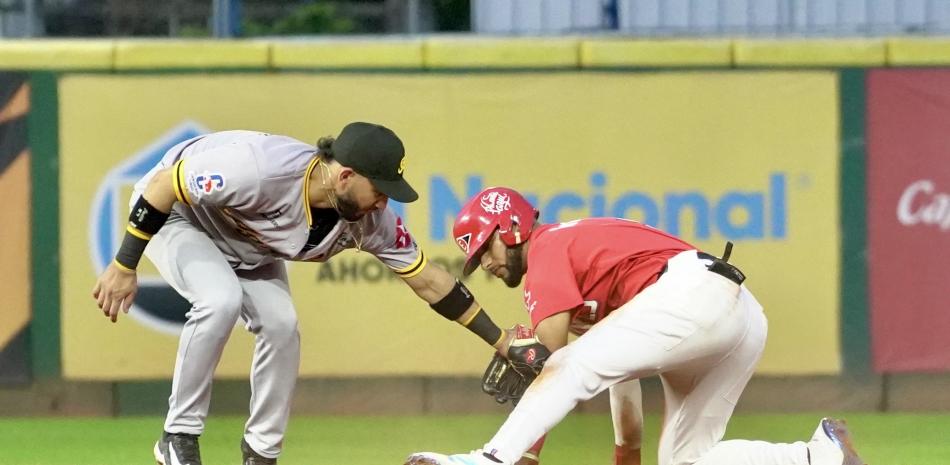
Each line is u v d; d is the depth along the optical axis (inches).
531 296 600.4
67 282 1093.1
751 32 1188.5
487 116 1095.0
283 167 595.2
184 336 616.1
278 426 655.8
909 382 1108.5
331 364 1098.1
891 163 1100.5
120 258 608.7
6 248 1092.5
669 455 634.2
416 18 1229.7
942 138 1098.7
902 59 1096.8
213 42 1092.5
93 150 1089.4
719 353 595.5
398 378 1103.0
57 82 1088.8
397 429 1045.2
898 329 1104.2
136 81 1090.1
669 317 577.9
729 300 587.5
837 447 586.9
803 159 1098.7
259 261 642.8
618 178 1096.2
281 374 647.1
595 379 577.6
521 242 628.7
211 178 585.6
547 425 573.6
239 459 900.0
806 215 1099.3
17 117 1088.2
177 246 625.6
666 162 1096.2
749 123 1096.2
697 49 1093.8
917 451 930.7
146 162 1091.9
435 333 1099.9
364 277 1096.2
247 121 1095.0
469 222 631.8
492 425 1059.9
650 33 1196.5
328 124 1096.2
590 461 884.6
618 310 589.6
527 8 1209.4
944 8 1183.6
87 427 1060.5
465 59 1093.1
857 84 1098.7
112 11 1306.6
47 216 1092.5
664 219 1096.8
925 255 1102.4
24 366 1096.8
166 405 1109.1
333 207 610.9
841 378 1105.4
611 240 608.1
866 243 1101.7
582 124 1096.2
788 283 1099.3
